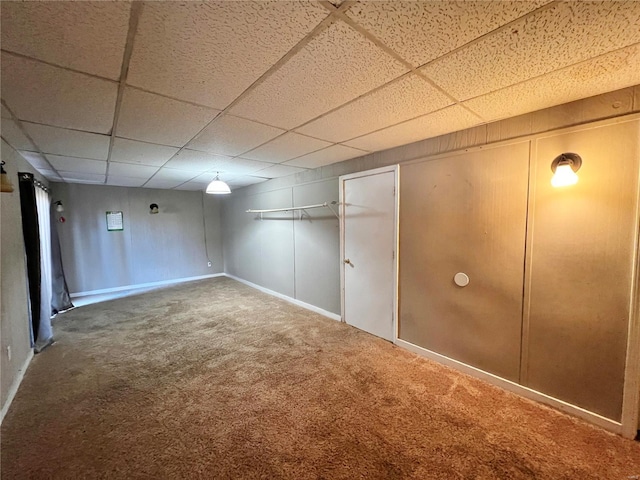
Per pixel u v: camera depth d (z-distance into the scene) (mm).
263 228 5121
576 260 1720
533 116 1849
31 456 1513
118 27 996
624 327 1576
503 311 2059
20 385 2201
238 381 2230
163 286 5719
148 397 2035
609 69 1323
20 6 870
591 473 1381
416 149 2553
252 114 1859
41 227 3449
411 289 2682
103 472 1416
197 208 6508
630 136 1516
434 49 1165
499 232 2047
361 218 3156
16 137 2227
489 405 1897
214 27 1009
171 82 1420
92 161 3176
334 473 1403
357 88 1515
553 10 937
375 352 2697
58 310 4062
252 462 1473
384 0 889
